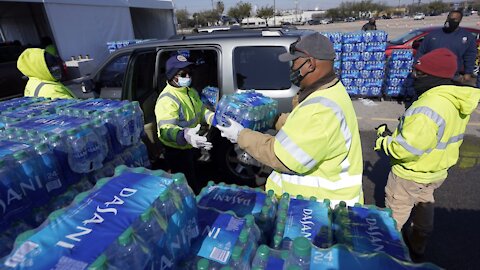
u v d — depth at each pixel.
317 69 1.36
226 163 3.53
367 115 6.12
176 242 0.95
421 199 2.15
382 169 3.95
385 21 51.34
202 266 0.91
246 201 1.46
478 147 4.36
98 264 0.68
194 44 3.33
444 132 1.86
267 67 3.18
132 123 1.85
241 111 1.96
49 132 1.35
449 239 2.62
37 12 13.01
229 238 1.08
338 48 6.80
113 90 3.84
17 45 11.94
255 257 0.96
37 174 1.20
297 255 0.91
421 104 1.82
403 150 1.83
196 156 3.58
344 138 1.36
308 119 1.26
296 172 1.35
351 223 1.24
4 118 1.66
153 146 3.15
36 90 2.66
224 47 3.24
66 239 0.76
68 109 1.75
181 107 2.46
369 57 6.67
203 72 3.72
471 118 5.55
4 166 1.08
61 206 1.31
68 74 9.83
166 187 0.95
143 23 15.44
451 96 1.78
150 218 0.84
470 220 2.85
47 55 2.67
